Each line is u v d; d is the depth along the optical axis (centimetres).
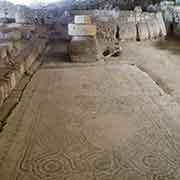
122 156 351
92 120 454
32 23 1220
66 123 445
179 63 831
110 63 837
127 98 548
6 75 600
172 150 363
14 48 812
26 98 552
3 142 387
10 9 1391
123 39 1159
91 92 583
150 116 466
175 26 1257
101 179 307
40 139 396
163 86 627
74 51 849
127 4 1396
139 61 860
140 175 313
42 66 812
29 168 329
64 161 342
